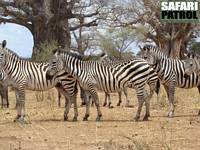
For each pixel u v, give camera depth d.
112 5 60.12
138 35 60.94
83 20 58.47
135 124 14.95
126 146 10.91
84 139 12.25
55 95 27.23
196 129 13.84
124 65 15.66
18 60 16.03
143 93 15.72
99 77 15.68
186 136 12.59
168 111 18.45
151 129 13.88
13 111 19.77
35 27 55.66
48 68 16.16
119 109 19.92
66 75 16.09
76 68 15.73
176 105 20.62
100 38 60.91
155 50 16.92
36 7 54.56
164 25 59.03
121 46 59.66
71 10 56.25
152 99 23.33
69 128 14.30
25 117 17.27
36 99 25.78
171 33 58.12
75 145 11.39
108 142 11.62
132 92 29.22
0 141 12.07
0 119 16.81
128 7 60.31
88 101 16.16
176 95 24.00
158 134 12.94
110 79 15.61
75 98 16.22
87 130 13.83
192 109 19.47
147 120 15.91
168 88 17.12
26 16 55.41
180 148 10.95
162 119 16.20
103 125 14.84
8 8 56.06
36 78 16.16
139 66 15.62
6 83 16.66
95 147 11.11
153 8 59.53
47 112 19.16
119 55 56.25
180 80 17.31
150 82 16.78
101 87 15.74
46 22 54.47
